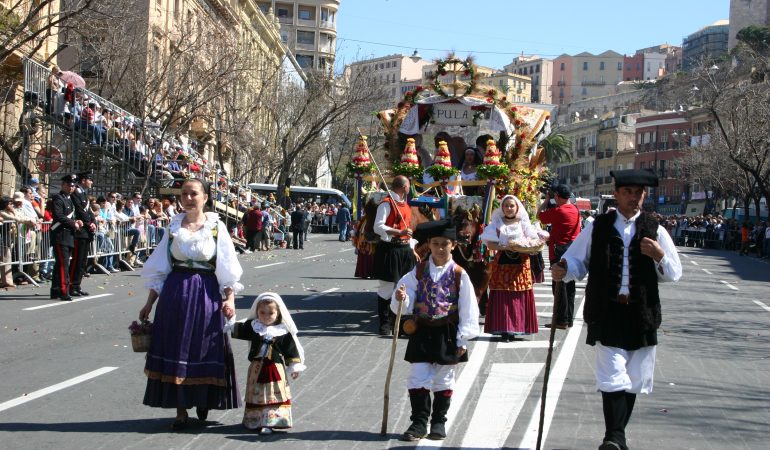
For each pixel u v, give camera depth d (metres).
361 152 14.56
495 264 12.12
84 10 26.05
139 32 35.16
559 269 6.67
